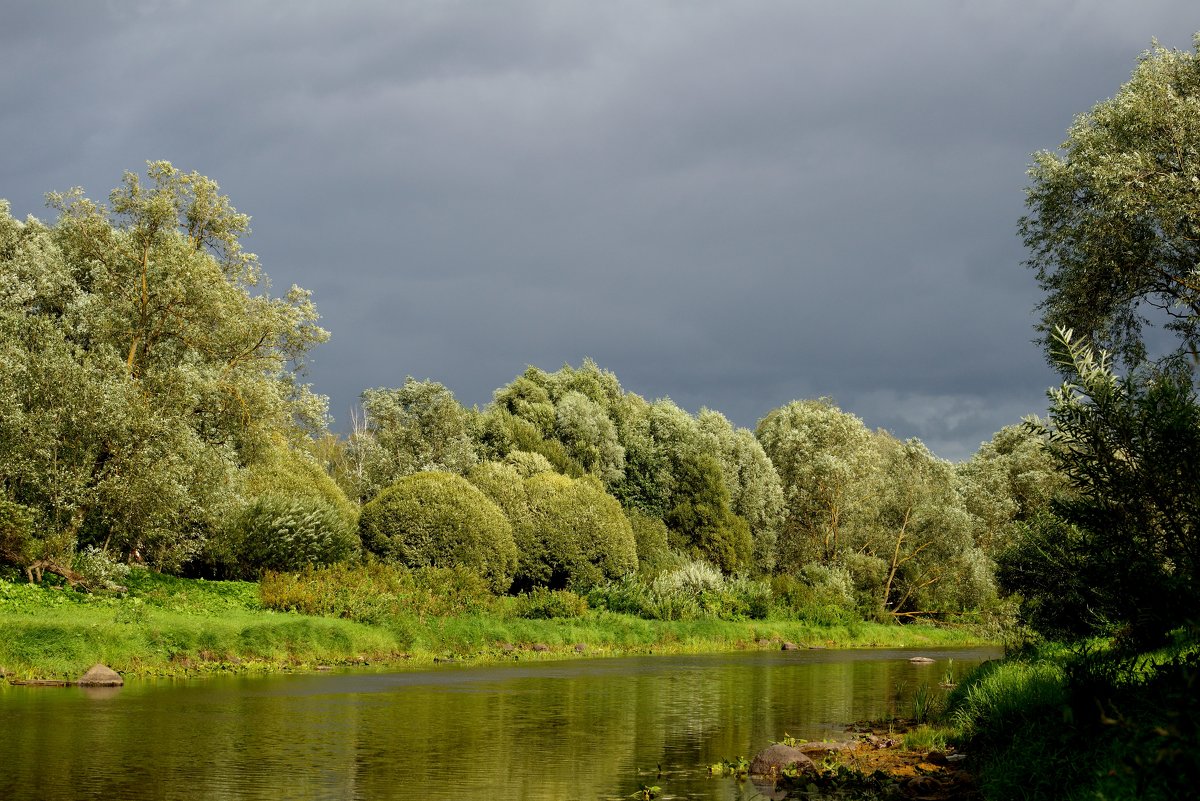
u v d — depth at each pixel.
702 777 11.59
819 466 54.97
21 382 26.89
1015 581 17.81
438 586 30.47
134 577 27.70
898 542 50.28
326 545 31.27
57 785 10.30
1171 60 20.81
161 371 30.69
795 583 47.34
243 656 22.56
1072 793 7.98
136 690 18.00
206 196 34.44
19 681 18.31
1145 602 8.90
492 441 54.06
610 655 31.86
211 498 29.52
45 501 26.41
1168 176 19.56
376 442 52.25
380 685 20.27
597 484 48.16
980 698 13.95
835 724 16.64
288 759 12.06
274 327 35.31
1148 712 8.42
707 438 58.06
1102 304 21.31
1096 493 9.34
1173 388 9.15
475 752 12.98
